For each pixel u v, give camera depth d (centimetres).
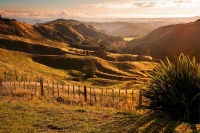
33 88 2536
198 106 967
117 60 16138
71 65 12344
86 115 1091
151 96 1051
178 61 1047
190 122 963
